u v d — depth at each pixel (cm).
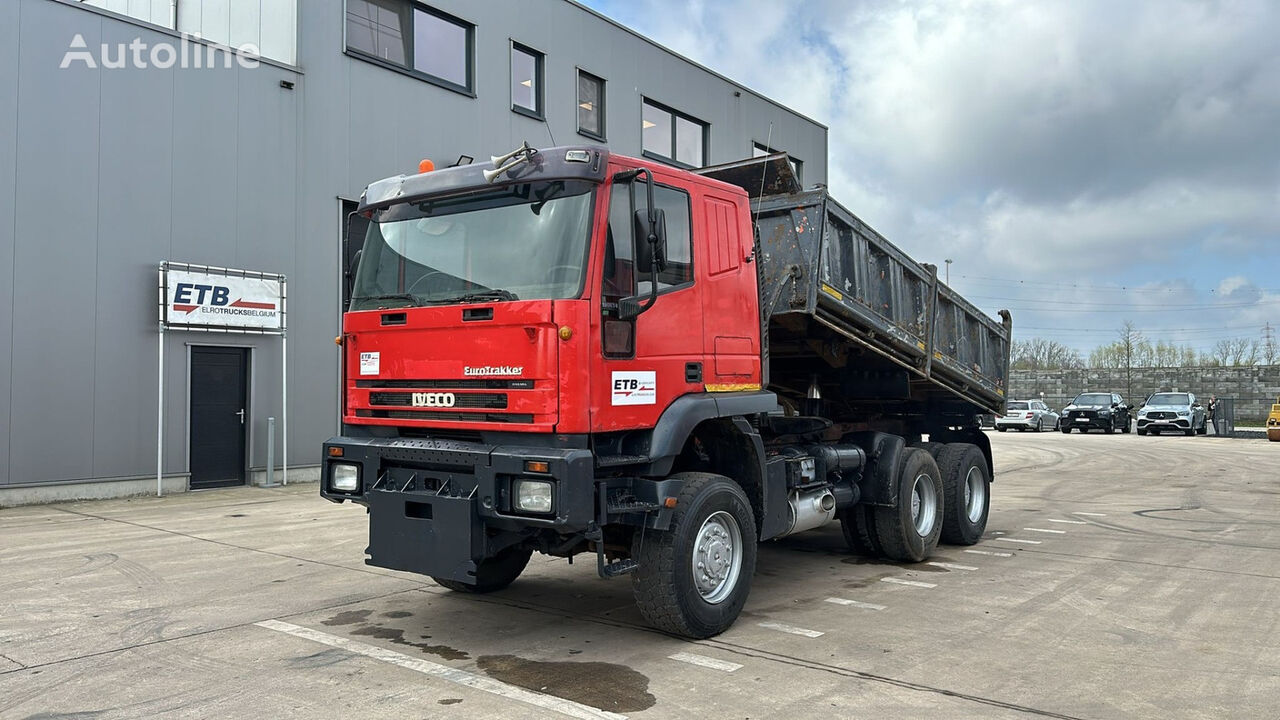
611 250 520
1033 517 1132
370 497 546
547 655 530
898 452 811
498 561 684
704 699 453
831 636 573
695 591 552
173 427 1291
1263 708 443
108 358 1222
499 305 512
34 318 1156
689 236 590
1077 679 486
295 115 1426
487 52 1698
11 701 446
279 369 1411
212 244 1329
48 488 1170
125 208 1239
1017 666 509
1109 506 1239
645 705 445
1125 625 600
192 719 421
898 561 834
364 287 598
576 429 493
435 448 529
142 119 1257
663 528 536
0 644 546
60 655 523
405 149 1570
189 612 627
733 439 630
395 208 594
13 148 1141
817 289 697
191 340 1309
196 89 1312
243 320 1350
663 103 2098
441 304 546
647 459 537
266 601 662
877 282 812
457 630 585
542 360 497
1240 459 2089
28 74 1155
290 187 1420
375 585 716
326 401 1471
